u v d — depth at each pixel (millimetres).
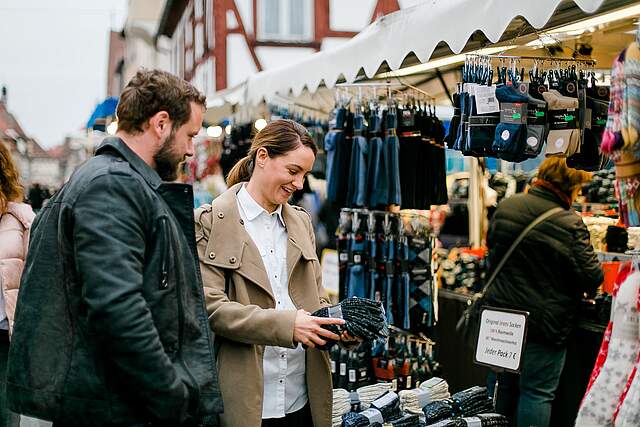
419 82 4480
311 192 5625
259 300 2275
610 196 4703
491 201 5754
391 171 3789
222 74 9148
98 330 1631
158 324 1738
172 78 1839
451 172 6480
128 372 1654
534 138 2678
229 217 2293
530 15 2188
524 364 3609
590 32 3418
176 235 1799
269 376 2295
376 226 3926
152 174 1808
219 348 2244
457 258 5043
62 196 1758
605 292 3617
